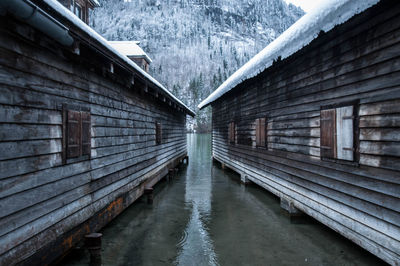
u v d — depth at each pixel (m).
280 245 4.80
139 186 7.25
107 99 5.30
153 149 8.88
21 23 2.90
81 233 4.14
